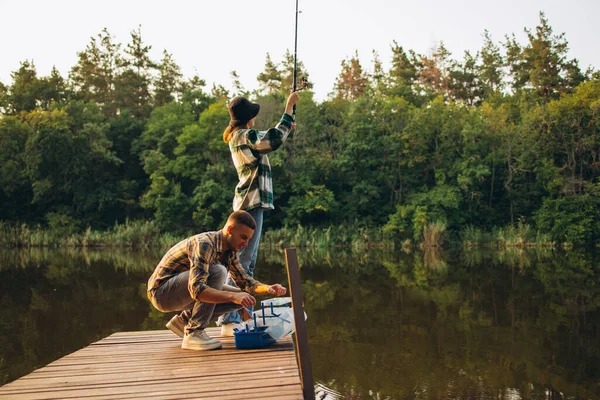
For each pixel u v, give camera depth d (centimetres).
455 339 650
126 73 4059
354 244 2527
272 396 246
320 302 926
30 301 962
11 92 3434
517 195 2708
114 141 3259
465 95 4394
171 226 2736
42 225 2922
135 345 366
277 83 4369
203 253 316
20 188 3020
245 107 387
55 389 265
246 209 379
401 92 3472
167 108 3269
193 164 2862
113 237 2592
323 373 519
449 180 2758
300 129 3006
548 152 2709
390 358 571
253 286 343
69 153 2919
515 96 3566
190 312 354
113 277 1324
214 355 326
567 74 3634
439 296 988
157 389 261
